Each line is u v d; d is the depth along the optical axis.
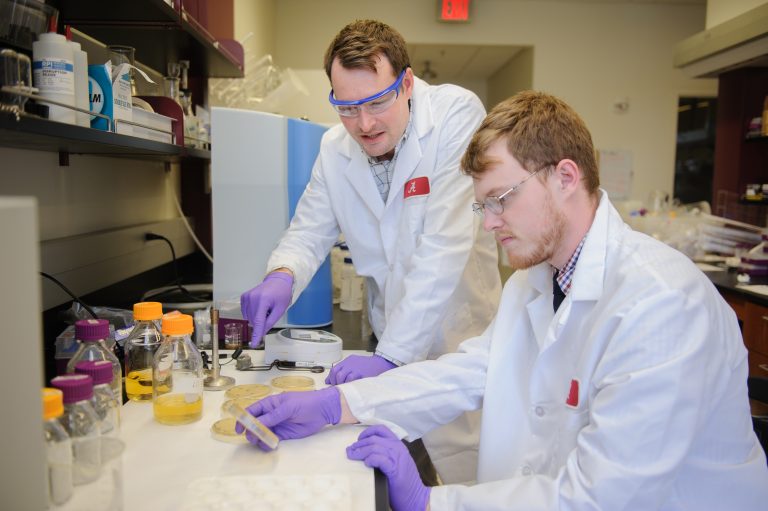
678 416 0.84
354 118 1.44
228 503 0.80
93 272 1.88
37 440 0.61
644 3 5.72
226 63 2.52
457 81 8.04
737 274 3.35
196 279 2.79
